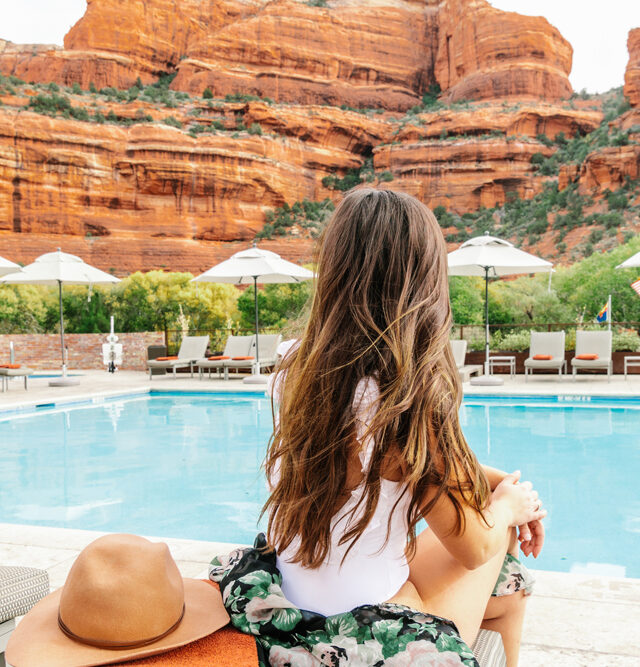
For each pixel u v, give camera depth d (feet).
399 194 3.70
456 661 3.16
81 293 95.86
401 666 3.14
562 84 201.36
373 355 3.35
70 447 22.99
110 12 188.03
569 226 155.84
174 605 3.35
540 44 197.36
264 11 197.67
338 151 187.73
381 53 206.28
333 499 3.34
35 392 38.04
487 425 25.99
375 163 187.73
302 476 3.40
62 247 151.43
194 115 177.47
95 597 3.21
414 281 3.47
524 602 4.51
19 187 148.87
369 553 3.47
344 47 201.98
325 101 198.49
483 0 202.69
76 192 153.69
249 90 192.95
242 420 28.76
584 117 186.70
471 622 3.83
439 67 211.61
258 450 22.02
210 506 15.30
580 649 6.46
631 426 25.05
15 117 149.28
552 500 15.25
